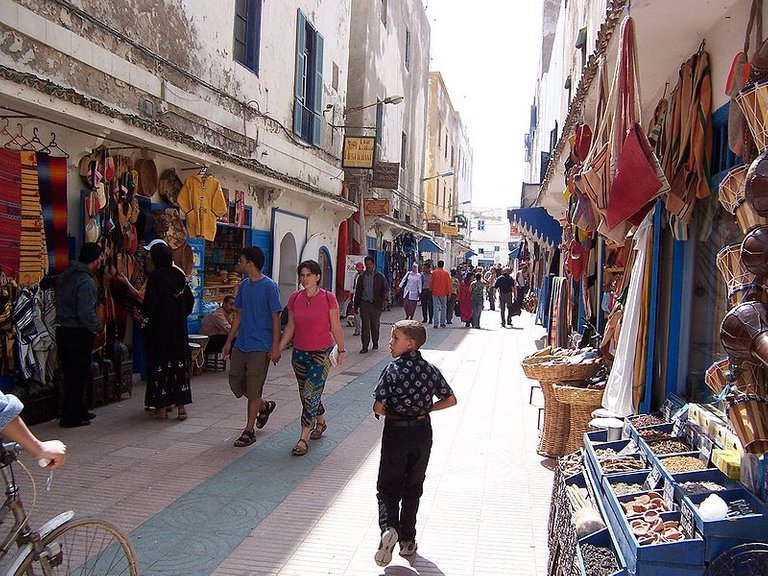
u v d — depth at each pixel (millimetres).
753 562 2588
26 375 6500
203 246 10438
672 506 3197
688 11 4246
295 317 6383
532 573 4027
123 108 7945
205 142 10039
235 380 6480
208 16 10023
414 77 29891
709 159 4500
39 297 6660
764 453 2799
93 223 7359
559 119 15531
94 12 7379
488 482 5664
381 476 4113
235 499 5008
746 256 2752
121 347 7973
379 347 13969
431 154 38500
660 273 5359
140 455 5961
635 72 4234
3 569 2646
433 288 19078
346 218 17828
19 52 6246
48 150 6855
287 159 13477
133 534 4328
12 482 2643
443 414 8172
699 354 4820
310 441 6633
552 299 13547
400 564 4086
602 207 4781
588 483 3955
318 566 4000
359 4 20438
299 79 13859
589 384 6062
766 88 2715
